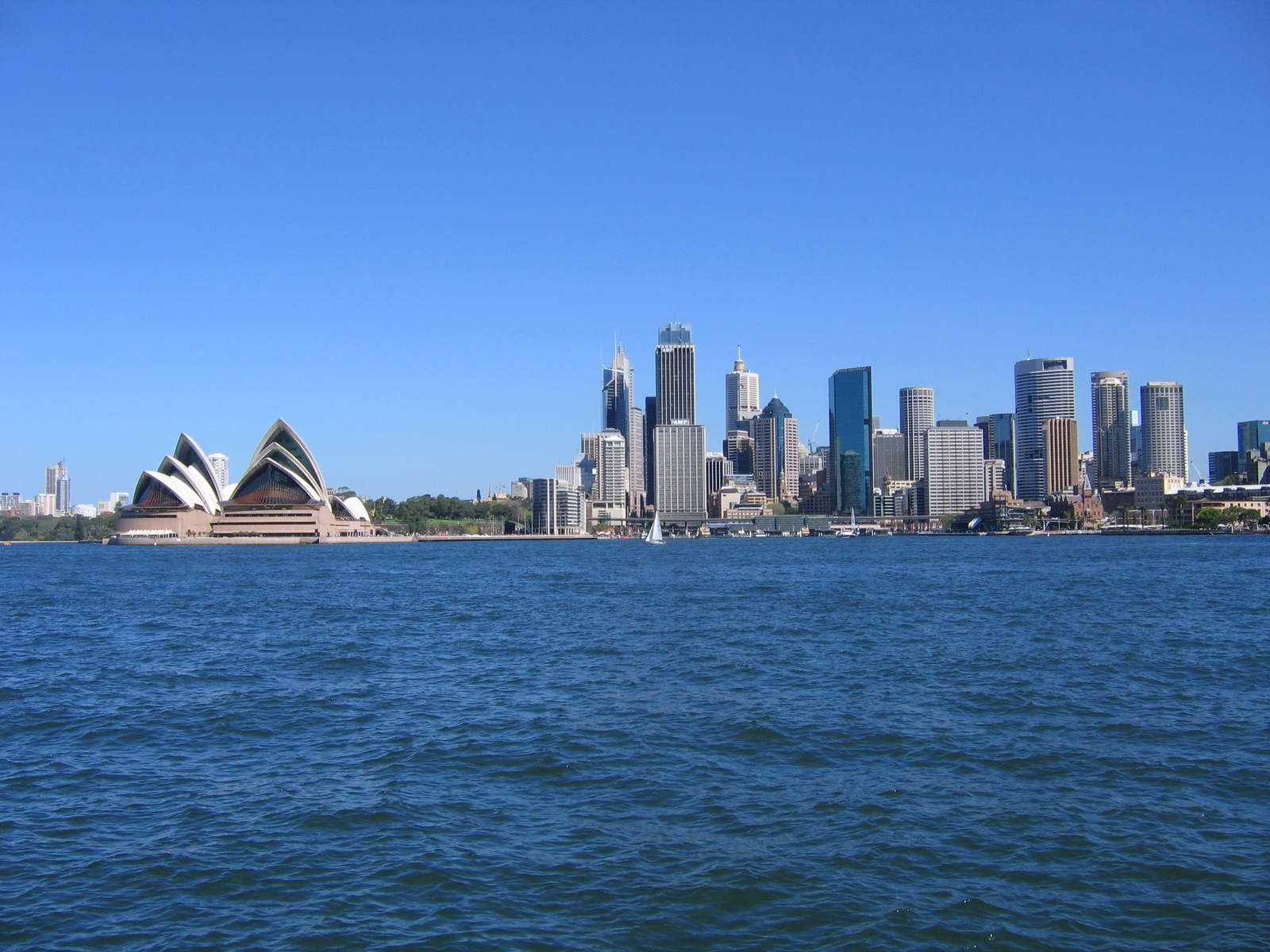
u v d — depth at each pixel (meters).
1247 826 28.45
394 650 66.94
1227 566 174.25
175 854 27.00
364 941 22.03
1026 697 47.31
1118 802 30.62
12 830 29.12
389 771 34.88
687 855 26.52
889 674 54.56
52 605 108.25
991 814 29.55
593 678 53.94
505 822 29.28
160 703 47.84
